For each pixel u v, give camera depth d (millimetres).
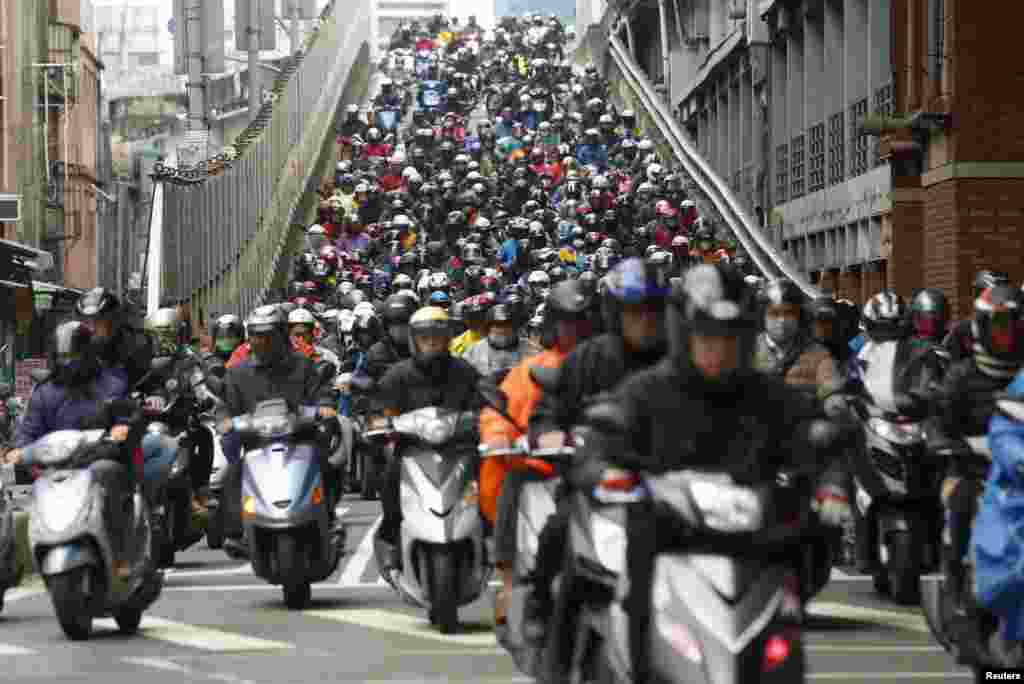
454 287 120312
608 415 16562
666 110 145500
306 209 148875
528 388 25328
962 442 22875
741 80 144250
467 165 147625
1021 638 19812
